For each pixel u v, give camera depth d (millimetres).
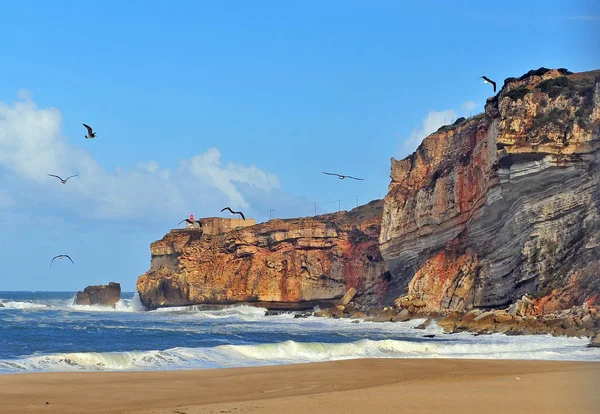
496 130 85312
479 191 91312
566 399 29688
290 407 28125
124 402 29625
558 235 77250
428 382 34969
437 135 111688
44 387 32188
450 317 82062
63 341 63156
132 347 57844
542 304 71750
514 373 38500
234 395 31672
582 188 76562
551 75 88688
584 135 77375
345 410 27391
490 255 86812
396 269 113250
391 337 69000
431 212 103562
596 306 65625
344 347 49406
